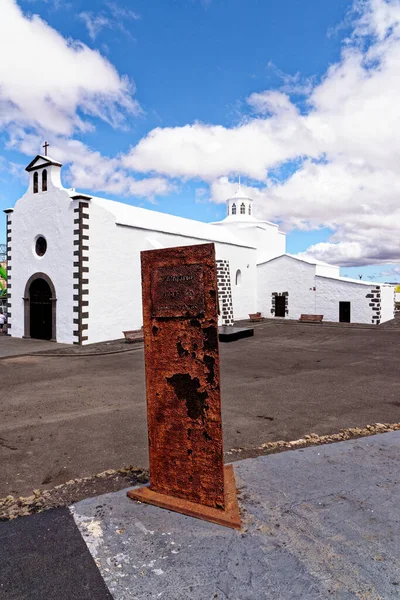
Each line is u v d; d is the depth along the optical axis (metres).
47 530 3.31
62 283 17.47
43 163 18.30
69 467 5.09
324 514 3.46
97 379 10.52
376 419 6.93
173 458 3.69
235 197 36.12
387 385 9.59
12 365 12.59
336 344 16.88
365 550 2.97
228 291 25.33
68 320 17.19
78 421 7.01
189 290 3.57
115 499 3.80
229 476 4.17
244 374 11.06
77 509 3.63
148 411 3.80
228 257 27.16
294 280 28.78
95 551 3.02
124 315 18.58
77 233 16.81
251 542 3.08
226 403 8.06
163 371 3.71
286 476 4.23
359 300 25.73
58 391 9.25
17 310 19.72
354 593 2.56
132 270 18.97
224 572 2.77
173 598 2.55
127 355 14.31
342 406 7.79
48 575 2.78
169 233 21.34
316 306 27.61
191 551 3.00
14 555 3.00
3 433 6.43
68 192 17.30
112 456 5.43
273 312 29.83
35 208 18.69
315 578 2.69
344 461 4.62
